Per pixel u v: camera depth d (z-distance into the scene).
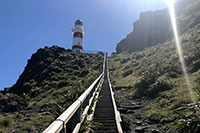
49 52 43.91
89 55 46.56
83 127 4.20
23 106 15.81
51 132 2.03
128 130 6.18
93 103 7.84
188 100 6.99
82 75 29.47
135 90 12.68
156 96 10.09
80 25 55.41
